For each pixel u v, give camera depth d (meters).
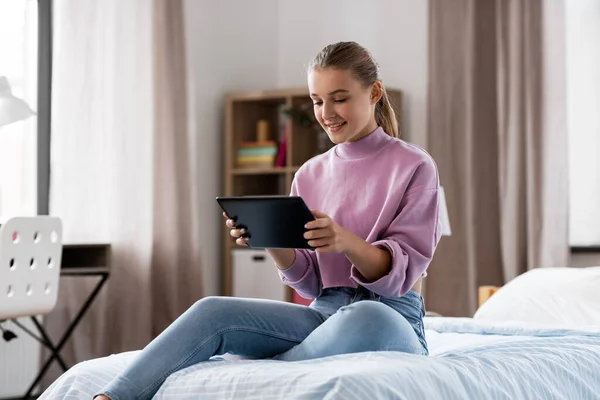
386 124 2.06
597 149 4.38
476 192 4.52
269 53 5.53
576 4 4.45
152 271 4.58
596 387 2.13
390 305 1.85
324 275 1.92
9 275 3.38
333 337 1.71
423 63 4.97
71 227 4.36
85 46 4.42
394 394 1.49
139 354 1.69
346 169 1.96
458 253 4.57
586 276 3.30
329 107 1.87
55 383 1.91
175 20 4.73
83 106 4.40
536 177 4.35
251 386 1.55
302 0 5.45
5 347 4.12
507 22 4.50
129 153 4.51
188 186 4.72
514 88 4.43
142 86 4.59
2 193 4.29
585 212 4.39
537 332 2.67
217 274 5.29
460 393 1.65
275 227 1.72
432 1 4.68
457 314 4.55
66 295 4.30
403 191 1.87
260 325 1.78
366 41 5.18
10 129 4.32
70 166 4.37
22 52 4.34
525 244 4.40
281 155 5.10
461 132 4.60
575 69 4.45
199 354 1.72
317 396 1.46
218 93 5.30
